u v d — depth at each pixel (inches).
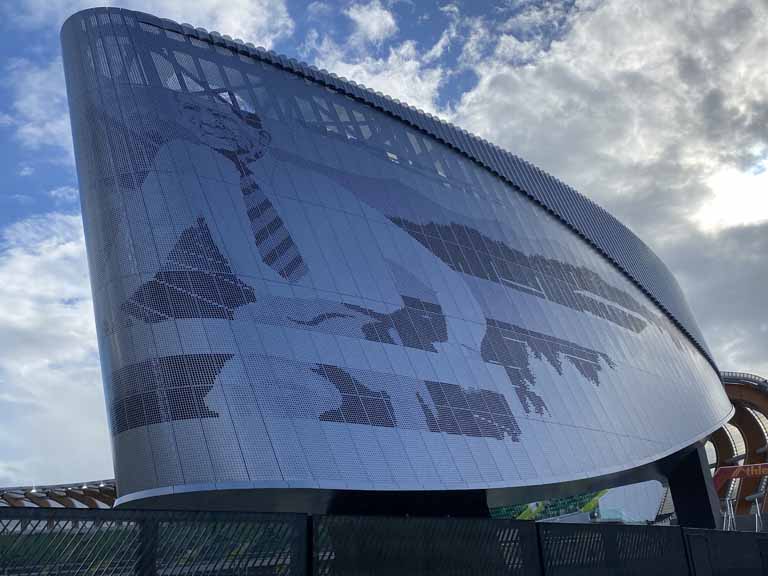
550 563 526.6
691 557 680.4
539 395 1417.3
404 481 1057.5
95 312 1087.6
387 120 1574.8
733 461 3528.5
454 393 1239.5
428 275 1381.6
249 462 949.8
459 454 1160.8
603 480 1519.4
